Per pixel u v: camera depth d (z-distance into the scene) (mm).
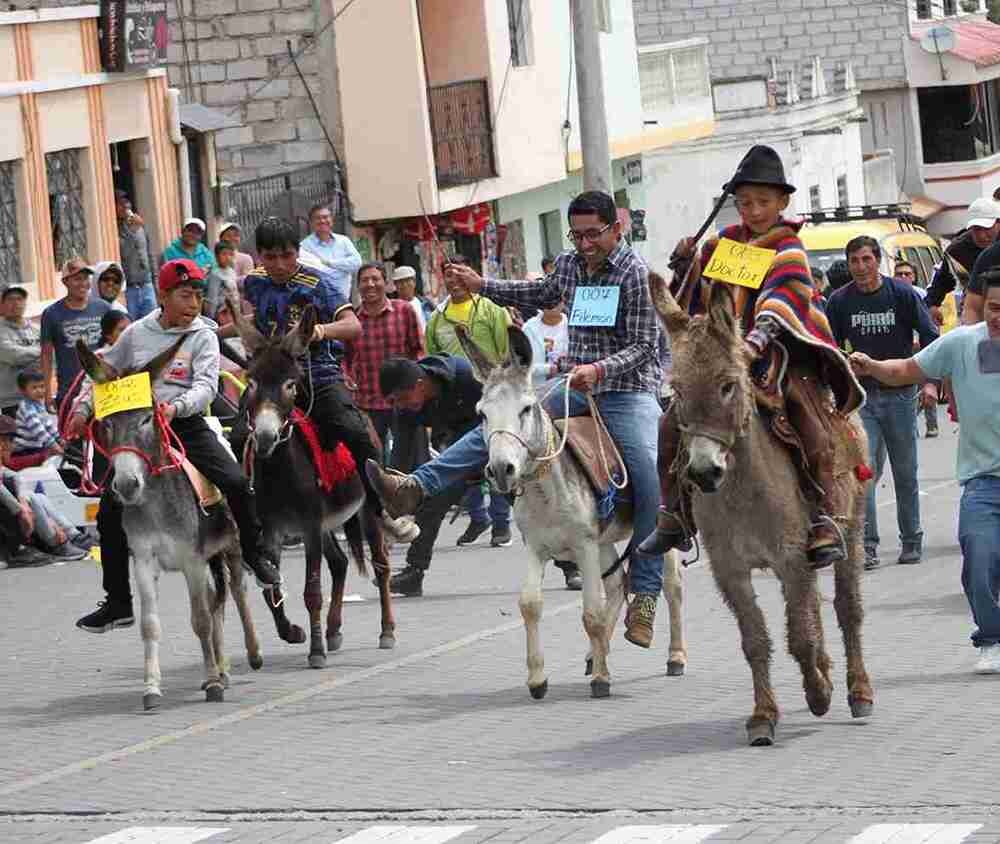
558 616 17469
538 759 12117
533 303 14758
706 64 51938
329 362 16094
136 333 14977
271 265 16172
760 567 12086
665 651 15578
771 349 11938
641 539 14156
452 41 39125
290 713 14055
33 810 11648
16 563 22500
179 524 14344
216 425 15711
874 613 16578
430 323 21781
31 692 15312
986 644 13828
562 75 42656
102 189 30094
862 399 12211
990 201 20344
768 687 12086
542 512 13625
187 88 36156
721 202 12445
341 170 36469
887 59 66938
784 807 10602
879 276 19297
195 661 16391
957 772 11102
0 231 28000
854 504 12617
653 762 11820
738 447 11547
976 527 13820
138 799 11766
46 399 23812
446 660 15758
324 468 15688
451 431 20359
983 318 16109
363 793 11531
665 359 15195
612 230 14219
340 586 16438
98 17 30156
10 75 28312
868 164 62781
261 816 11188
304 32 36281
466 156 38281
